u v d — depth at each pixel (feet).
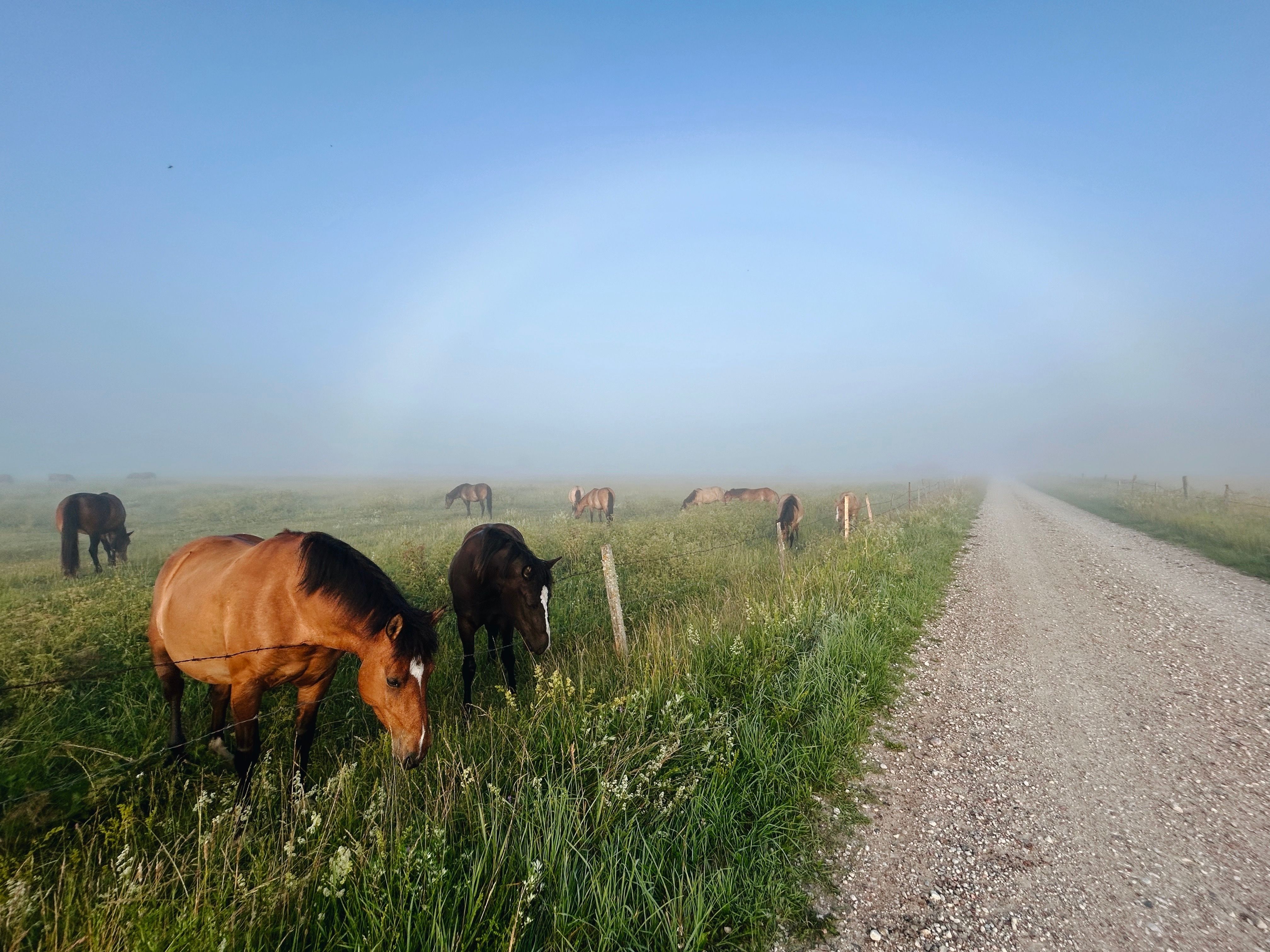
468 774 10.74
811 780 12.73
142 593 22.50
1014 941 8.72
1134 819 11.93
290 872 8.20
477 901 7.98
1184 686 19.19
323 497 114.73
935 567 37.35
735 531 50.83
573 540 35.81
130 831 9.53
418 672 10.94
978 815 11.95
